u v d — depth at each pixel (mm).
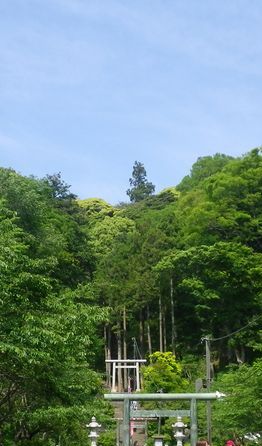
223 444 35688
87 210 103125
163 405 40281
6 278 16953
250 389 28125
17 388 18500
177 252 58344
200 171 90438
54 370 18469
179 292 61031
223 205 59562
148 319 62562
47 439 20984
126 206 115500
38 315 17594
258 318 51281
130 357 67562
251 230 59000
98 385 23188
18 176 44375
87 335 19172
